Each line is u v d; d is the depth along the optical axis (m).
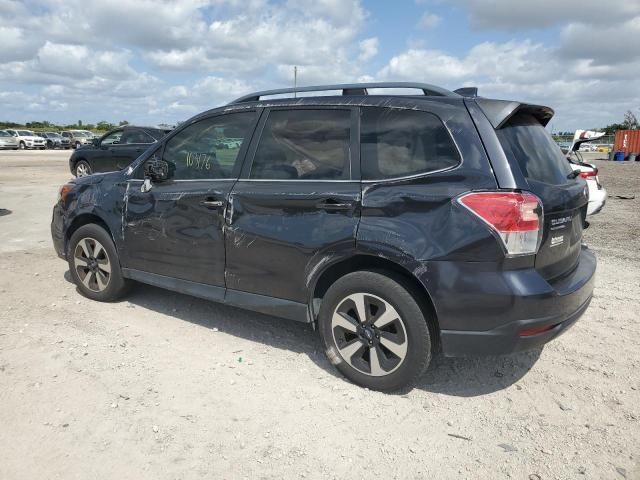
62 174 19.25
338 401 3.29
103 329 4.30
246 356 3.88
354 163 3.41
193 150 4.26
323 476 2.62
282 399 3.29
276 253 3.62
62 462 2.66
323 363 3.79
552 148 3.59
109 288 4.82
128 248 4.58
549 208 3.04
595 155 41.28
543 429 3.03
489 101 3.21
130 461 2.68
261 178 3.79
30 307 4.78
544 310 2.96
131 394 3.30
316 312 3.64
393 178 3.24
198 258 4.08
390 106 3.40
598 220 9.94
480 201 2.93
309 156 3.61
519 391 3.45
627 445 2.88
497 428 3.04
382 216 3.21
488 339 2.99
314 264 3.46
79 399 3.22
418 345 3.18
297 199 3.52
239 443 2.85
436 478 2.62
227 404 3.22
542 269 3.08
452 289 2.98
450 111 3.19
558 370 3.73
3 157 31.62
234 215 3.82
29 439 2.83
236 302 3.92
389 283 3.21
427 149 3.19
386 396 3.35
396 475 2.64
